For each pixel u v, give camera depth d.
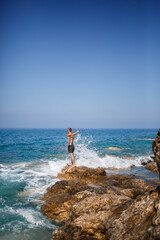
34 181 10.01
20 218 6.29
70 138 11.50
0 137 49.88
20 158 17.27
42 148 24.89
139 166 14.30
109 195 5.68
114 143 31.97
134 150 23.78
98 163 14.46
